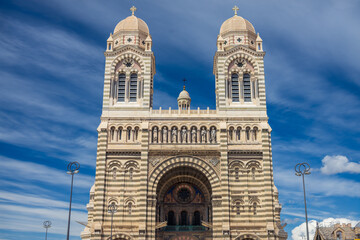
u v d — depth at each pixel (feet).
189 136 252.21
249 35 278.87
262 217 235.81
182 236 258.98
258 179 243.19
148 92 262.67
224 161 245.45
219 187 242.37
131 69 268.62
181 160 247.50
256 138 252.01
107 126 253.44
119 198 241.14
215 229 234.99
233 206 238.68
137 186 243.60
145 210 236.63
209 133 253.24
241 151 247.91
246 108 257.55
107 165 246.88
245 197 239.91
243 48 270.26
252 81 265.54
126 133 253.44
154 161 247.29
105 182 243.19
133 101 262.88
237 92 264.11
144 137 250.57
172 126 254.88
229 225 233.76
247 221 235.40
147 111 257.75
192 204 270.87
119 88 266.36
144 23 289.12
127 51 270.87
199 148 249.14
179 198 271.90
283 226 260.62
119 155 248.73
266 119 255.09
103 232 233.76
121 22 286.66
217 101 278.26
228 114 256.32
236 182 242.78
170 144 250.57
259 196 239.91
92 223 238.89
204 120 255.29
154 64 290.76
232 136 252.21
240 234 232.53
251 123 254.47
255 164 246.27
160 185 254.06
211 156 248.32
